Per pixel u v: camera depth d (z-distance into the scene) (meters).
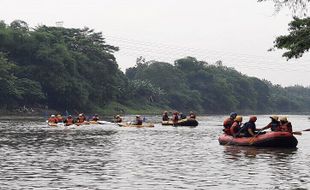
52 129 39.94
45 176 14.18
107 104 115.88
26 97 91.31
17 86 88.62
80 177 14.03
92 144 25.34
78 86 97.69
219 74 181.62
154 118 85.44
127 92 128.75
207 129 44.53
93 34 116.19
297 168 16.31
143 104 134.25
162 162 17.72
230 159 18.97
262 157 19.81
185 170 15.62
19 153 20.39
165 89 151.38
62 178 13.84
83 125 48.75
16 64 93.75
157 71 153.25
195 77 169.62
